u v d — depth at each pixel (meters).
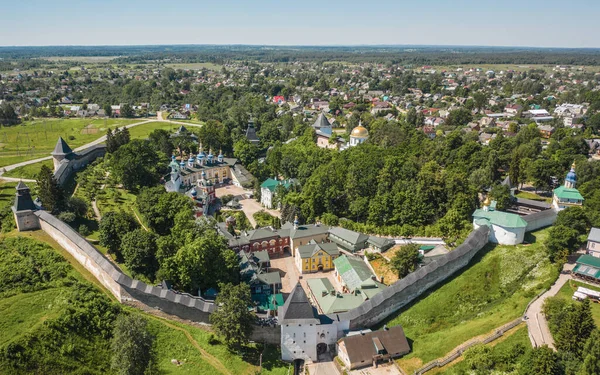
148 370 99.94
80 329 107.38
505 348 104.06
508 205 183.38
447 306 128.50
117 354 98.06
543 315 113.56
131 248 135.25
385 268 150.50
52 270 130.12
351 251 165.25
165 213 166.75
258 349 117.44
